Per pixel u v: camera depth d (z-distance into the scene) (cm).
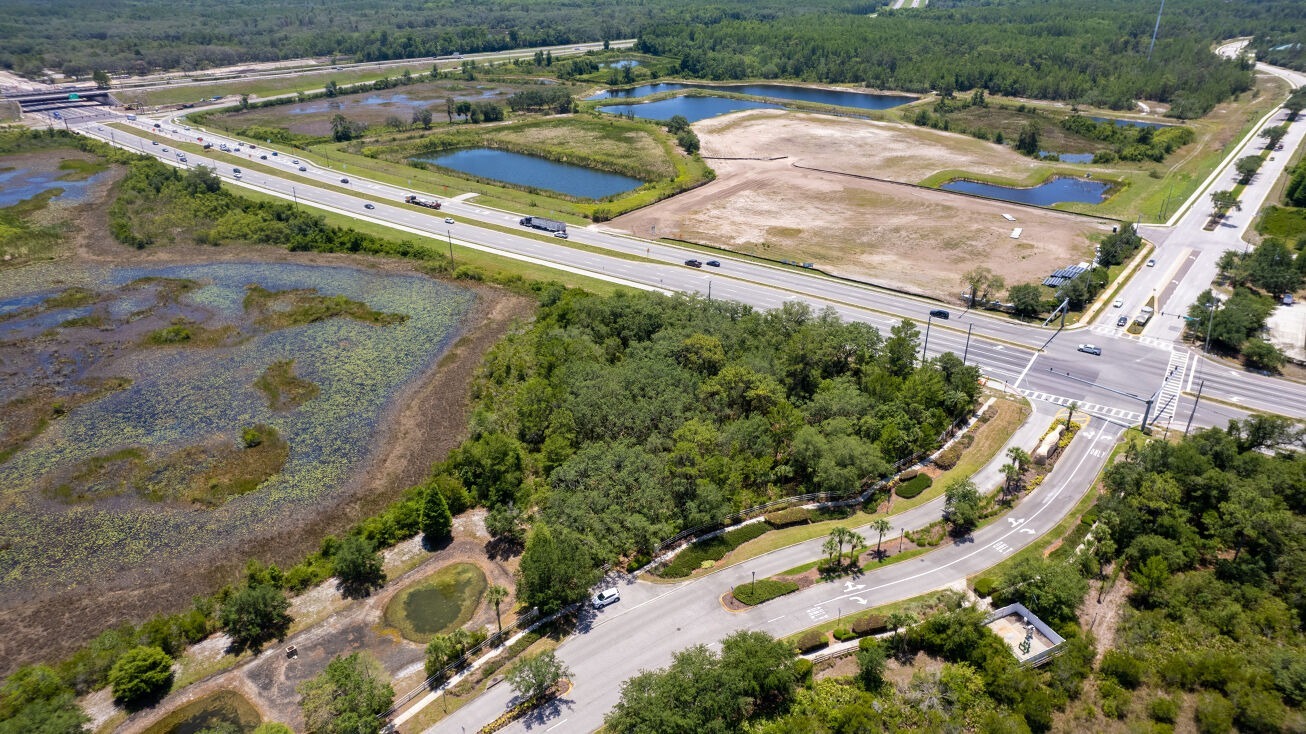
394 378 14100
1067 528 9981
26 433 12306
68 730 7150
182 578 9469
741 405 11881
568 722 7388
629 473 9819
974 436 12019
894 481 10938
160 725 7494
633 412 11125
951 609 8200
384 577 9375
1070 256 18838
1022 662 7719
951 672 7525
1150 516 9588
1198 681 7512
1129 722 7219
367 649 8344
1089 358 14300
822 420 11525
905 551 9575
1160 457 10119
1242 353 14250
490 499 10544
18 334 15450
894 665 7931
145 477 11300
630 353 13338
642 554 9506
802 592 8925
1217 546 9225
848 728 6950
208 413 12900
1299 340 14600
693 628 8462
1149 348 14600
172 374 14088
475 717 7481
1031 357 14350
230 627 8338
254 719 7531
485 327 16038
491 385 13750
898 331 13125
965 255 19100
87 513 10575
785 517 10100
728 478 10275
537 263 18862
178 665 8175
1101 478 10956
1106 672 7688
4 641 8519
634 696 7025
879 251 19450
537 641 8350
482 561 9631
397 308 16850
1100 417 12469
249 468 11538
